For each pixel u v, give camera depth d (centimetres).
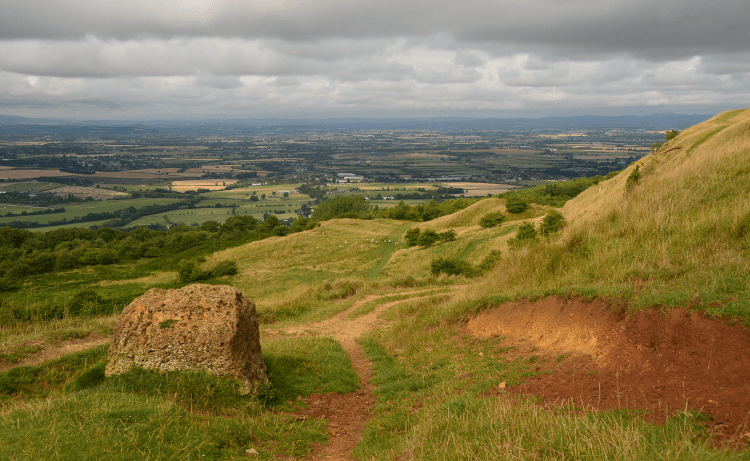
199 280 4709
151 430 568
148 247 6469
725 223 913
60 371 982
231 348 772
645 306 687
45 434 525
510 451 470
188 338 762
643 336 650
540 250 1323
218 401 722
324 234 6881
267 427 684
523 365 768
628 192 1443
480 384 735
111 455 500
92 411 593
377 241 6444
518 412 565
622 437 433
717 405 467
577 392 609
